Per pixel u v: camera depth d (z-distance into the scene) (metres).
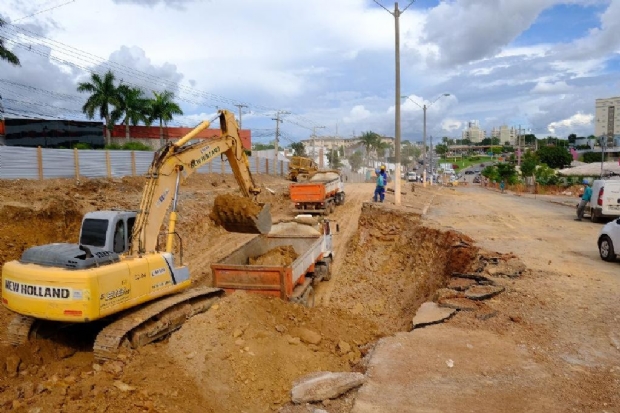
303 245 15.12
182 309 9.12
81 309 7.12
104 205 20.14
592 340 7.29
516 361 6.54
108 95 45.53
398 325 11.29
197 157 10.18
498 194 42.84
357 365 7.00
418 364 6.46
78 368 7.57
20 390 6.44
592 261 12.80
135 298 8.04
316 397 5.74
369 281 15.51
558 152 74.31
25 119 37.41
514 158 105.56
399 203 23.52
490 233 17.38
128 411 6.01
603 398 5.53
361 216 22.12
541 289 9.91
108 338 7.42
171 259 9.05
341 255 19.09
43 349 8.14
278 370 7.34
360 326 10.24
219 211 11.78
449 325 7.98
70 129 39.12
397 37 23.17
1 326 10.02
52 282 7.18
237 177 11.96
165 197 9.29
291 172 46.62
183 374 7.25
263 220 11.97
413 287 14.19
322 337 8.81
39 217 16.72
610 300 9.20
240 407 6.59
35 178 22.77
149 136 50.88
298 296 11.16
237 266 10.80
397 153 23.42
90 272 7.21
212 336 8.05
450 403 5.46
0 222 15.58
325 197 26.95
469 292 9.55
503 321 8.12
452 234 14.79
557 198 36.28
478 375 6.14
